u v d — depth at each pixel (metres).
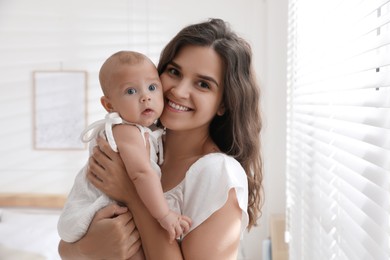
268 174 3.85
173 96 1.39
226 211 1.31
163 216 1.26
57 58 4.12
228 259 1.31
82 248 1.36
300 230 2.27
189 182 1.35
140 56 1.39
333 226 1.59
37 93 4.13
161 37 4.06
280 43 3.78
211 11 4.00
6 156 4.15
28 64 4.13
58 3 4.10
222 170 1.34
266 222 3.92
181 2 4.03
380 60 1.17
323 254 1.77
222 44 1.38
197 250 1.29
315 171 1.93
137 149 1.33
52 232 3.45
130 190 1.34
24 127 4.14
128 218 1.33
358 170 1.27
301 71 2.44
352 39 1.44
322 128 1.78
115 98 1.38
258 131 1.57
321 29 1.95
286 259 3.27
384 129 1.15
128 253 1.32
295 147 2.57
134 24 4.08
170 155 1.51
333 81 1.75
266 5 3.89
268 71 3.79
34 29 4.12
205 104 1.37
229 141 1.53
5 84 4.14
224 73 1.40
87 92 4.12
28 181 4.15
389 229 1.06
